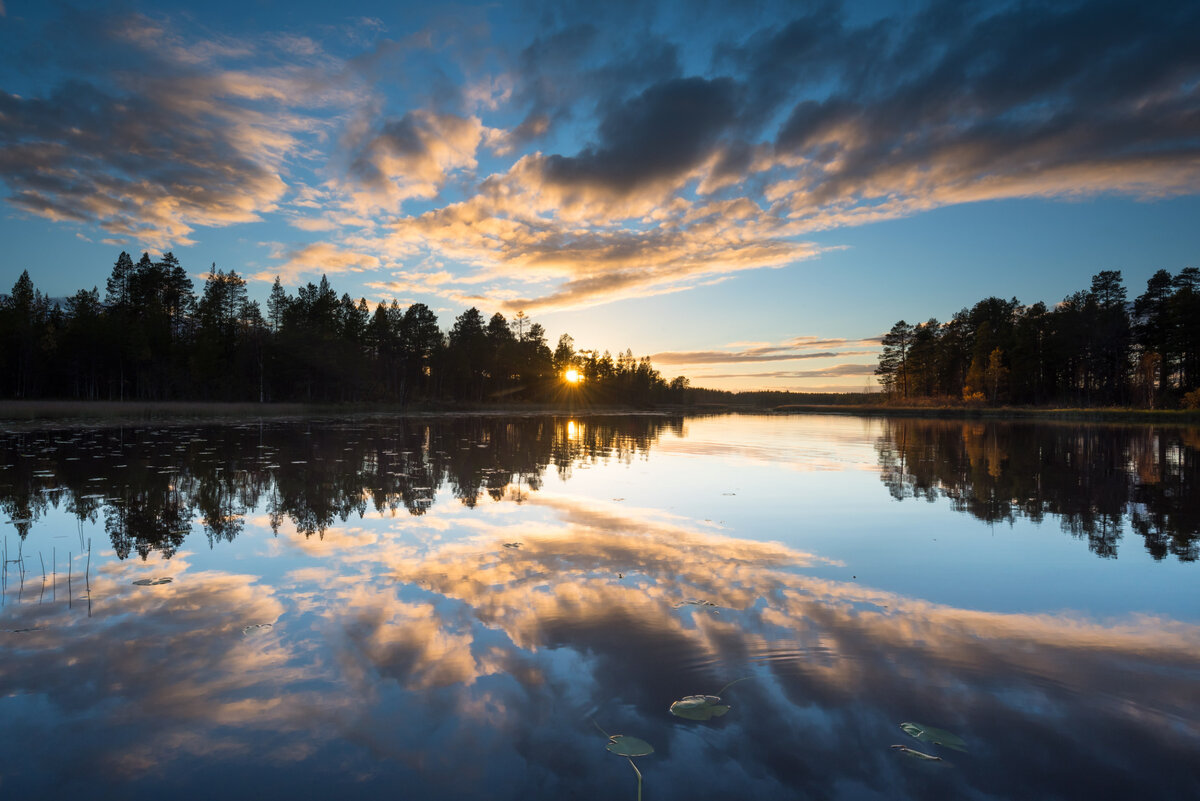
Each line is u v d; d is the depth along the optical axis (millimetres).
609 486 12883
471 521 9164
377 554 7215
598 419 51875
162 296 64438
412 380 78000
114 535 8125
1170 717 3588
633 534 8383
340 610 5305
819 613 5328
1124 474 15250
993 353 65062
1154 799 2826
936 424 45438
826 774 3002
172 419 34719
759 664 4281
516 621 5062
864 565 6922
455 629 4883
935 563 7012
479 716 3553
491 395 86250
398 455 18250
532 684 3951
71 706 3648
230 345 61000
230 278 63688
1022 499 11516
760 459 18984
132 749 3209
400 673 4098
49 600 5531
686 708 3596
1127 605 5609
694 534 8422
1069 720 3553
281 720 3504
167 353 55500
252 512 9672
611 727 3441
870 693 3863
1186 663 4359
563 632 4836
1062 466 17031
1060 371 64125
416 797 2812
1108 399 61625
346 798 2799
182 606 5387
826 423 48281
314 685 3924
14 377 51500
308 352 56719
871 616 5262
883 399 88312
